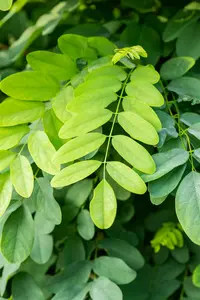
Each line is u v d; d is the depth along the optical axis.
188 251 0.62
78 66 0.53
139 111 0.46
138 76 0.49
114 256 0.56
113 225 0.59
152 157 0.46
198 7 0.62
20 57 0.68
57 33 0.69
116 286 0.51
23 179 0.45
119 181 0.44
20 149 0.50
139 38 0.61
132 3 0.67
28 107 0.48
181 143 0.48
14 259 0.47
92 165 0.44
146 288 0.60
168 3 0.68
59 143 0.47
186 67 0.54
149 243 0.65
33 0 0.74
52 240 0.55
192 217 0.43
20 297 0.54
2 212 0.45
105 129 0.51
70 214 0.55
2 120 0.47
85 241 0.57
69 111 0.45
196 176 0.44
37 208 0.49
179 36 0.59
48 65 0.50
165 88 0.53
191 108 0.55
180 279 0.63
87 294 0.54
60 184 0.44
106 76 0.48
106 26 0.66
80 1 0.70
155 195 0.45
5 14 0.73
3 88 0.47
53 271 0.61
